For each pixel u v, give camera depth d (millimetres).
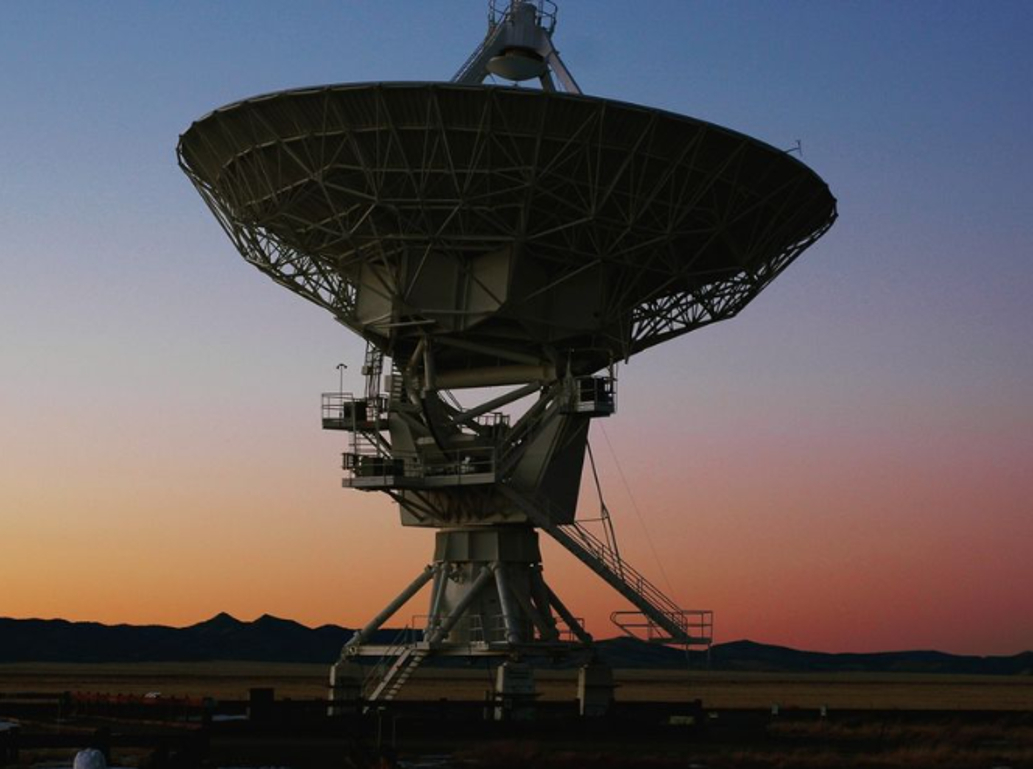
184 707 52781
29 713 55594
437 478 52031
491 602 53094
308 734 46062
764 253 51750
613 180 45969
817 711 56375
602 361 54562
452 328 50094
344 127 45250
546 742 45844
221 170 49844
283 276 53000
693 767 37375
